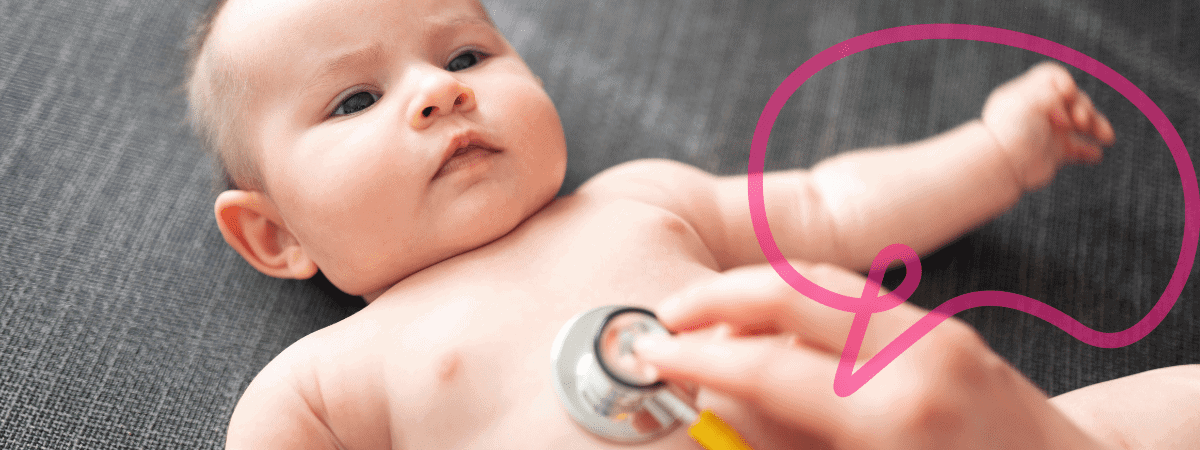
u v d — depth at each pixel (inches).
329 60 28.6
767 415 24.3
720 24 44.4
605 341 20.6
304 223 29.8
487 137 28.4
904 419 20.4
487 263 29.7
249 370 32.9
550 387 26.0
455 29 30.5
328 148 28.5
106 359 32.4
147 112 38.6
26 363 31.8
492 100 29.0
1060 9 44.6
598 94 41.8
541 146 29.8
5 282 33.5
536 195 30.3
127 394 31.7
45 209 35.6
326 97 28.8
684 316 23.2
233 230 32.4
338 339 29.1
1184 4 44.4
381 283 31.1
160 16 41.3
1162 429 26.2
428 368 27.2
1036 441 20.7
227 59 30.0
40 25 40.2
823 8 44.9
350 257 29.8
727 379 20.6
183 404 31.8
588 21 44.1
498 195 29.0
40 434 30.4
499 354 27.0
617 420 23.8
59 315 33.1
